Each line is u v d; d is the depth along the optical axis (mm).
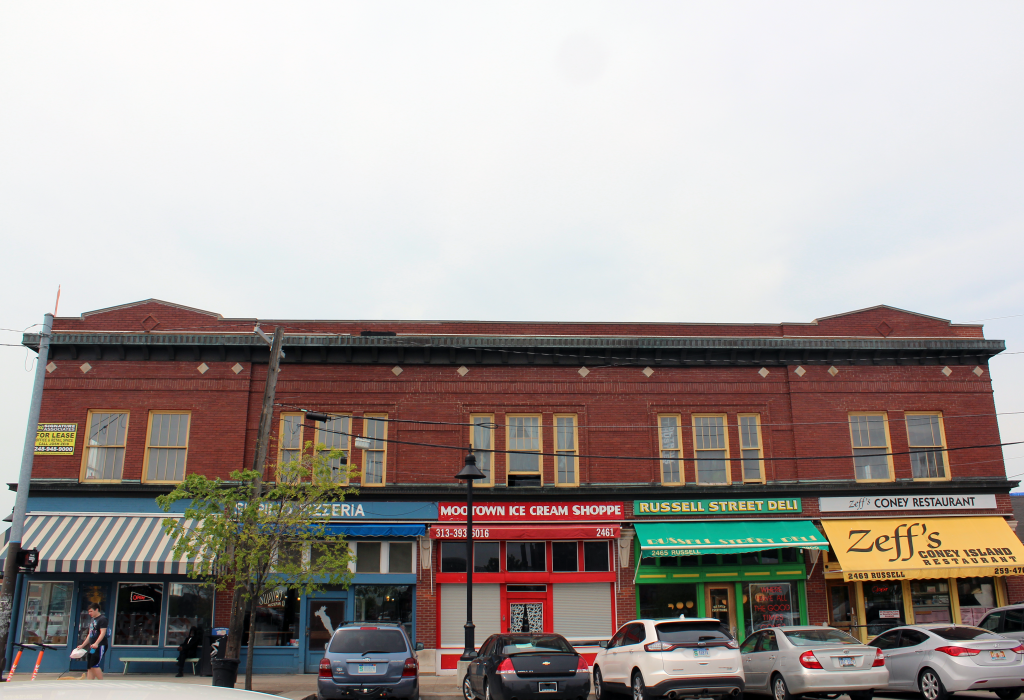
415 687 15086
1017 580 24297
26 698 3646
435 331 25656
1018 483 24922
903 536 23938
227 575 17531
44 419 23891
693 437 25141
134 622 22438
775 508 24344
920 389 25812
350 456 24203
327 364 24875
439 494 23797
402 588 23266
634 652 15617
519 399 25000
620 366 25422
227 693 4160
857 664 15055
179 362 24562
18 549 17000
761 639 16734
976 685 15039
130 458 23750
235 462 23812
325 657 15078
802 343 25484
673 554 22734
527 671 14398
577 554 23812
